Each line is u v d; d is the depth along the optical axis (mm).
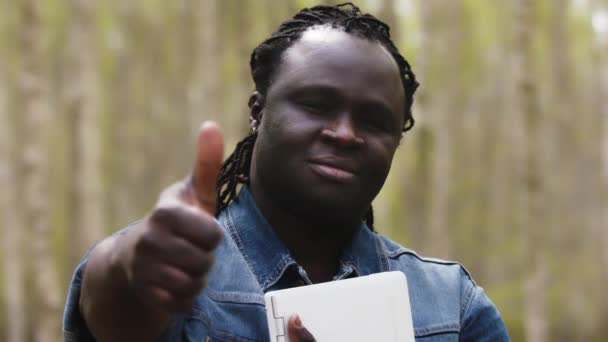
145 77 22281
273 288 1699
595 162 24312
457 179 23438
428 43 17375
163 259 993
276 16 15570
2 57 18781
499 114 21922
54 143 19297
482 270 25000
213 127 1022
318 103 1637
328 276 1787
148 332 1163
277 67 1703
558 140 23250
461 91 20125
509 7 19484
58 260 19531
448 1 17891
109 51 21594
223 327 1600
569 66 20422
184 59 21047
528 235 13164
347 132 1617
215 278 1643
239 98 16156
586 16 19281
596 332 19875
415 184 18906
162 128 23906
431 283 1856
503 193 24328
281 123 1649
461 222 24578
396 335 1537
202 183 1025
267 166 1673
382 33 1754
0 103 19016
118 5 21141
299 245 1742
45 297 12609
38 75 13305
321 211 1653
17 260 18578
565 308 20281
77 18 16594
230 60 16797
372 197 1694
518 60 13086
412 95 1938
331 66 1641
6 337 18625
